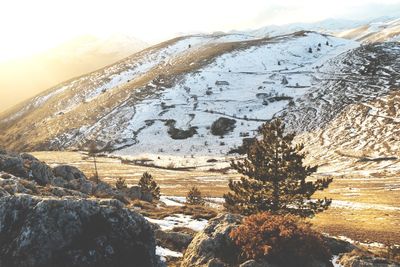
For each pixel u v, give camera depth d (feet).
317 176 370.73
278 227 50.52
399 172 357.20
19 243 43.70
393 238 140.36
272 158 87.20
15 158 126.31
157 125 648.38
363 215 202.18
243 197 90.27
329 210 220.02
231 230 54.39
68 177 159.53
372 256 58.85
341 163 415.23
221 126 607.78
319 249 49.90
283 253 48.44
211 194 285.84
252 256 48.70
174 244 73.41
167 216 107.14
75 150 627.46
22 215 46.44
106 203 49.75
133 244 47.03
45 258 43.37
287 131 564.30
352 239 139.13
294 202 88.48
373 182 327.67
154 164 496.64
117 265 45.03
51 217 45.42
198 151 539.70
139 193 178.91
